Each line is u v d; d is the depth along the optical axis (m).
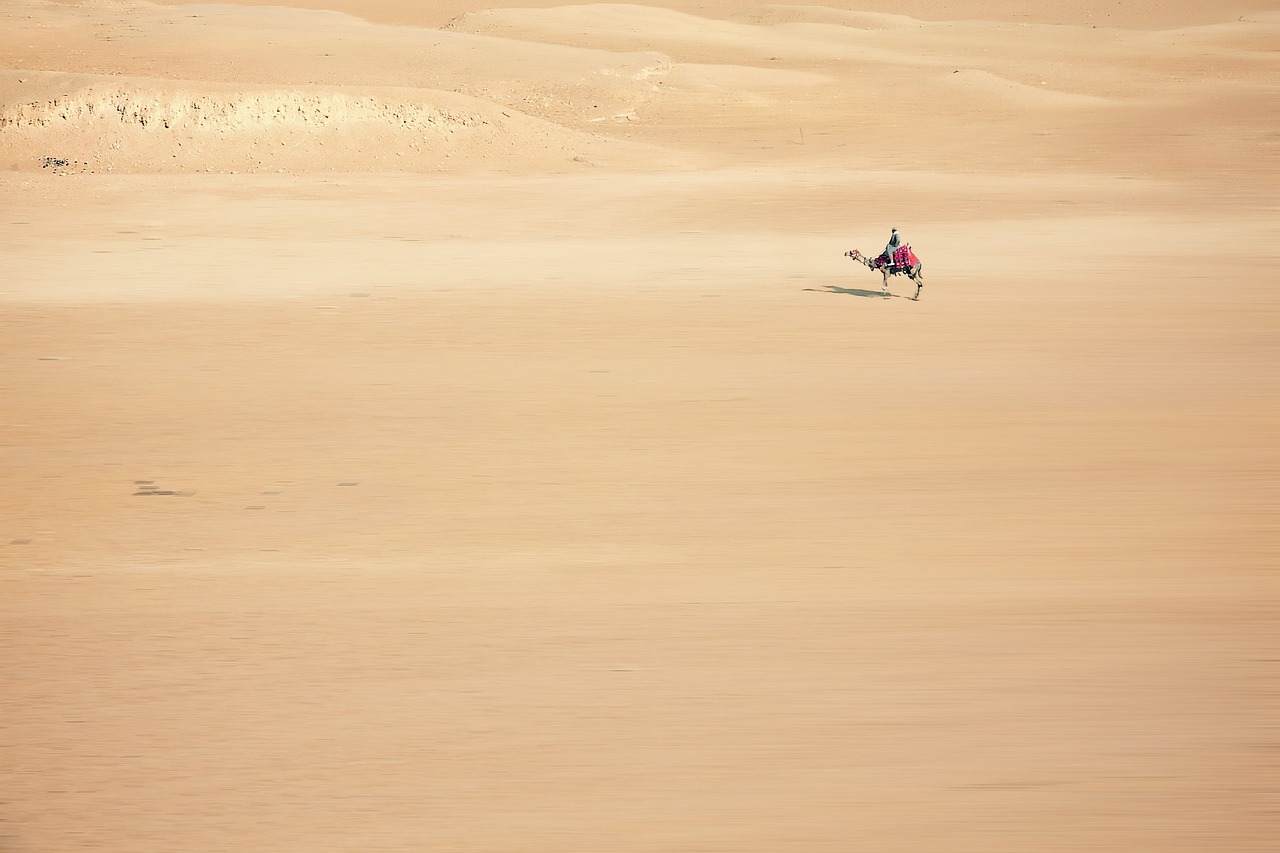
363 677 27.64
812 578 33.75
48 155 181.12
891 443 49.41
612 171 183.50
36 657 29.23
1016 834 20.53
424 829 21.22
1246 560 34.47
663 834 20.83
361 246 115.56
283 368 66.62
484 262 105.50
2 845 20.97
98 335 75.94
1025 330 74.00
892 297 86.50
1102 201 141.12
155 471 47.84
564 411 56.47
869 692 26.06
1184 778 22.20
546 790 22.39
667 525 39.44
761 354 68.44
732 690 26.41
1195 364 63.75
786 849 20.28
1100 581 32.91
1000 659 27.67
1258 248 105.88
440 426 54.28
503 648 29.17
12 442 52.47
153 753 24.19
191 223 130.38
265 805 22.12
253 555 37.34
